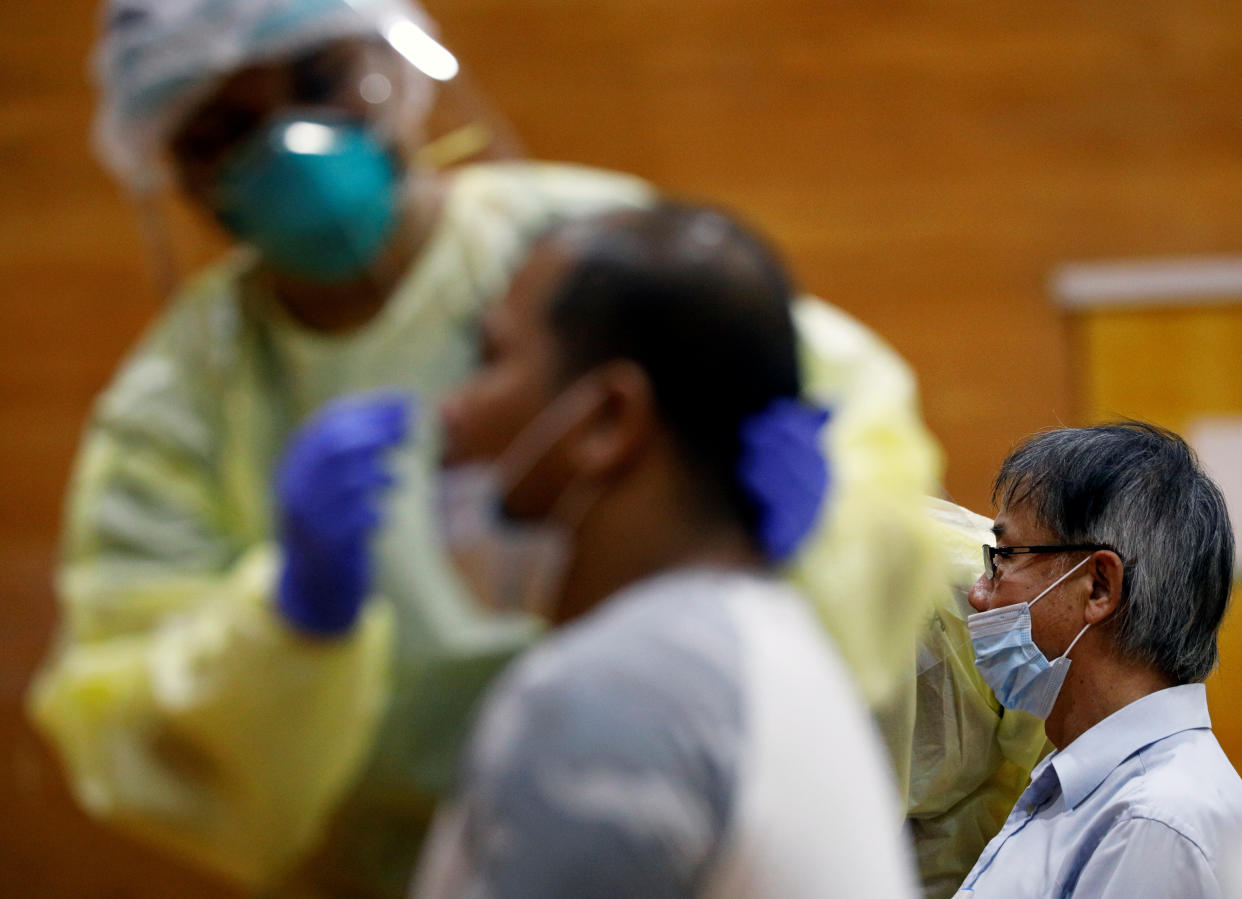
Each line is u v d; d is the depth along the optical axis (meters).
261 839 1.77
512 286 2.03
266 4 1.98
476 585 1.95
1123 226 11.07
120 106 2.00
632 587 1.99
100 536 1.84
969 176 11.00
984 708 4.03
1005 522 4.02
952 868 4.12
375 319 2.00
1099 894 3.67
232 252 2.03
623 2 10.62
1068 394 10.96
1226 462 10.95
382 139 2.05
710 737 1.83
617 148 10.59
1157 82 11.09
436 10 10.39
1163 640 3.88
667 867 1.77
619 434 1.95
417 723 1.90
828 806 1.92
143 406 1.91
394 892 1.93
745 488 1.99
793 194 10.86
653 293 1.95
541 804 1.77
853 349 2.60
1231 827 3.69
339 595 1.72
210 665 1.71
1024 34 11.05
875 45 10.93
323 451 1.75
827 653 2.07
